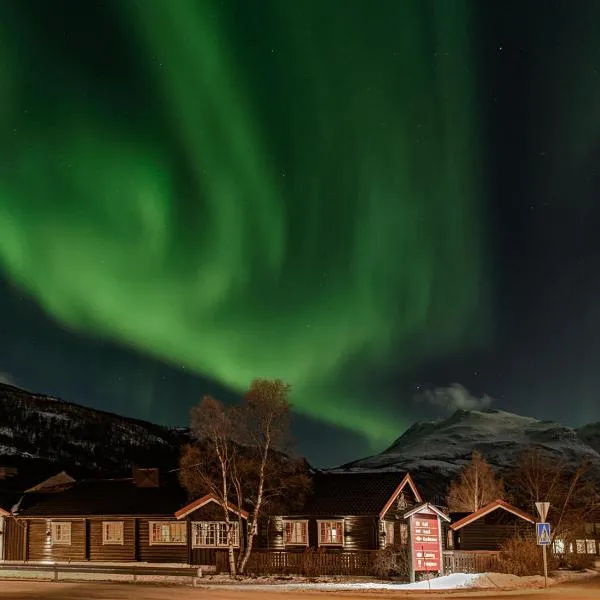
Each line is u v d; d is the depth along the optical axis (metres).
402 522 49.38
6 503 56.22
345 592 29.55
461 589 30.64
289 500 47.03
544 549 32.22
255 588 31.33
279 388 41.03
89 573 40.84
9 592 28.47
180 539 47.88
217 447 40.56
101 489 55.03
